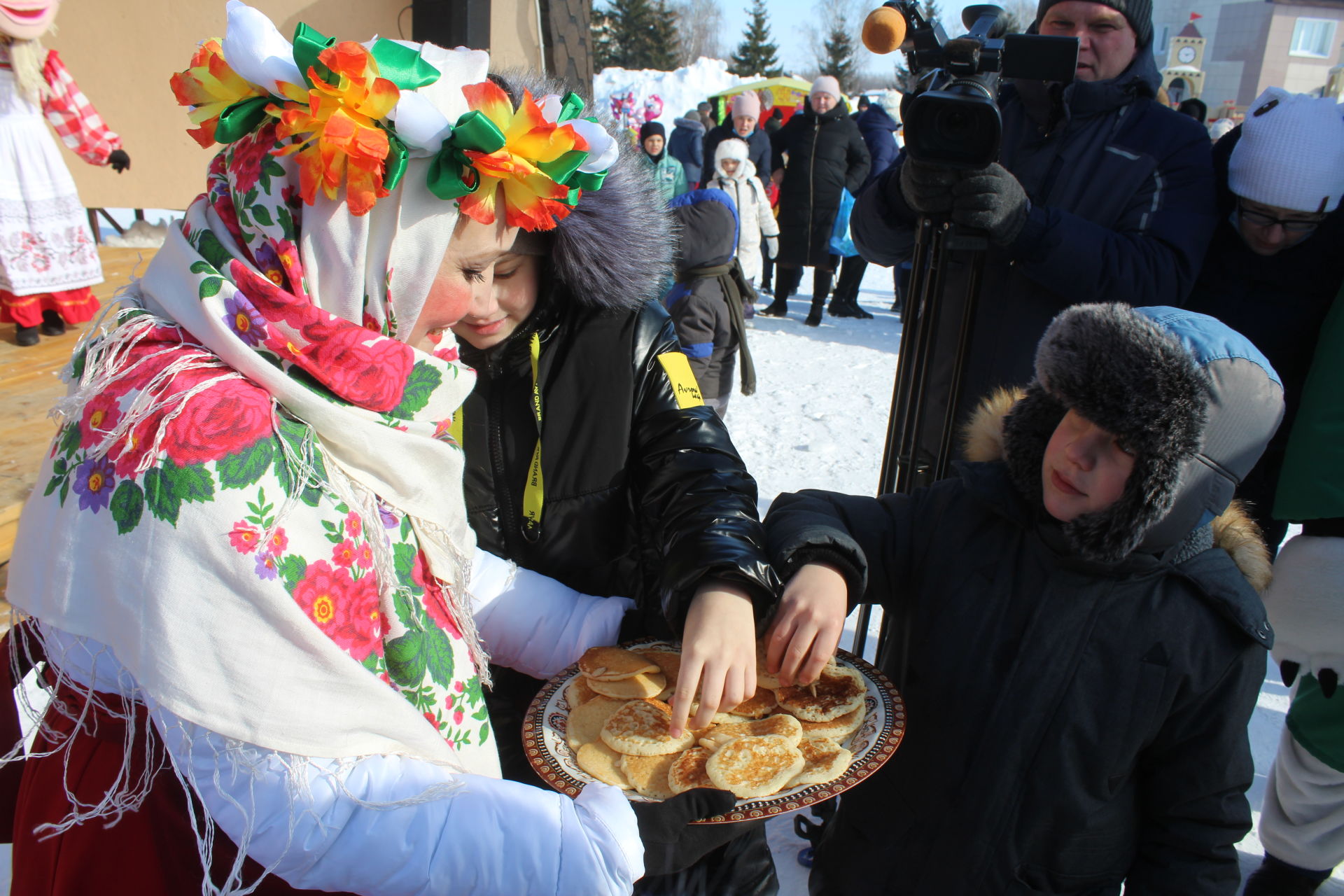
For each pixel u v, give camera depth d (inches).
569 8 186.5
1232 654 48.3
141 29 197.6
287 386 30.7
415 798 30.5
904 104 66.8
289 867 29.5
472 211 32.2
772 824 86.2
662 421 51.8
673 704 42.6
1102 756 49.9
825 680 48.1
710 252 162.2
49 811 35.1
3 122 139.6
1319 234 81.6
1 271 144.6
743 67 1943.9
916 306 71.4
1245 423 45.1
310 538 30.3
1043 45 63.0
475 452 52.6
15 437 113.5
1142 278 77.3
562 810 32.9
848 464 181.5
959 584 53.6
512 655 52.1
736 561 43.7
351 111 29.4
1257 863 83.9
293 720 28.6
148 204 216.5
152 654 27.6
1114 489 44.6
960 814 52.4
